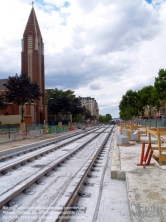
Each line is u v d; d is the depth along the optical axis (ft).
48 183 25.62
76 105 284.20
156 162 30.12
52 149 56.59
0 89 231.91
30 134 101.96
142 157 28.53
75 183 25.18
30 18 254.06
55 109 242.78
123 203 19.10
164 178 22.07
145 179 21.88
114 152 41.88
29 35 247.29
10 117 195.21
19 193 21.39
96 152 49.55
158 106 157.99
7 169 32.53
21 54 248.93
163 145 49.52
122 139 53.67
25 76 142.72
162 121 94.32
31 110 217.36
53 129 126.11
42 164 37.68
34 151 55.67
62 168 33.88
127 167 27.89
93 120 518.78
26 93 138.72
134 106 241.14
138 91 228.02
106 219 16.10
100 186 24.20
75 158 43.21
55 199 20.11
